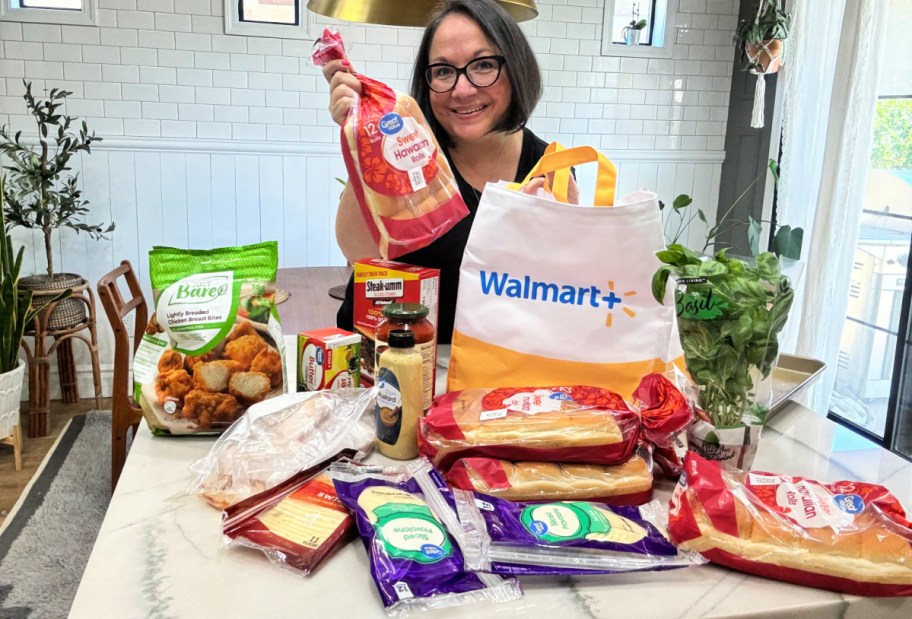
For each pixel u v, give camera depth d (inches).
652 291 36.1
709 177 170.2
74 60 131.0
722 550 28.5
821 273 115.5
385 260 46.1
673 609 26.6
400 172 43.1
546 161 41.2
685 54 161.2
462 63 53.1
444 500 30.9
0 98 129.6
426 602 26.1
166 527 31.0
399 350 37.0
